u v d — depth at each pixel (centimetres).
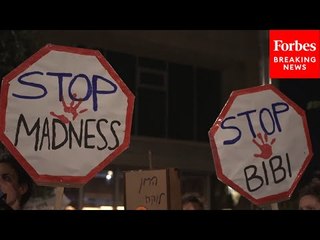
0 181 264
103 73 205
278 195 233
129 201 264
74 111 198
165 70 1182
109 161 200
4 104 189
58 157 193
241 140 234
